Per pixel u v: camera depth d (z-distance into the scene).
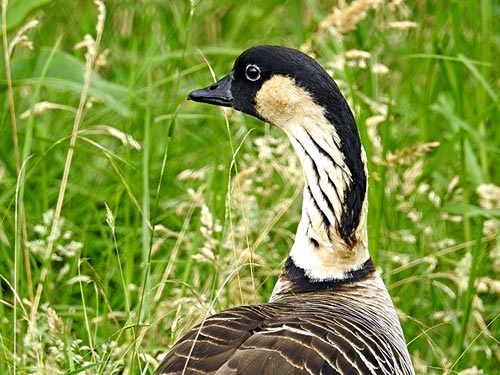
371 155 12.81
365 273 10.24
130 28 16.36
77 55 15.86
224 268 11.88
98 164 14.13
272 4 17.02
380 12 15.70
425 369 11.53
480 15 16.45
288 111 10.47
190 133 14.13
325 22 12.74
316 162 10.32
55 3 16.56
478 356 12.31
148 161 12.76
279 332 8.62
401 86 15.64
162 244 13.34
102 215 13.54
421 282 12.84
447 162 14.61
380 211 12.68
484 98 14.70
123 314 11.91
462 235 13.78
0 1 12.95
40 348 10.62
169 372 8.45
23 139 14.24
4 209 13.14
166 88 15.12
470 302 11.67
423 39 16.20
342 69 13.20
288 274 10.35
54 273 12.92
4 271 12.77
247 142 13.88
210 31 16.47
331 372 8.40
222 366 8.32
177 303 11.05
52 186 13.91
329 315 9.16
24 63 13.48
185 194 13.65
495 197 12.57
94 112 15.01
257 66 10.64
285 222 13.14
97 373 10.35
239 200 12.38
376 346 8.87
